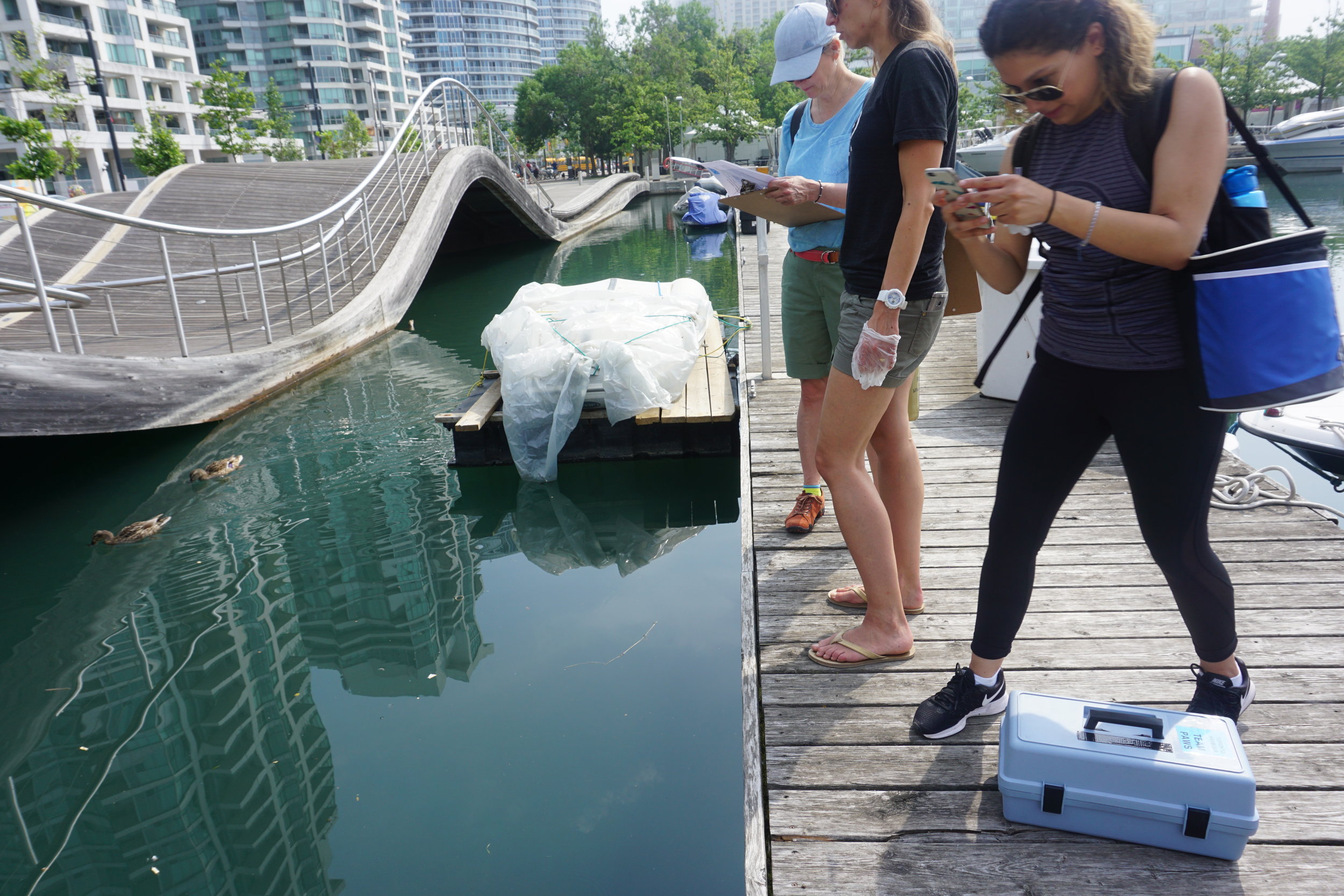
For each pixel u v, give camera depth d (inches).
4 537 169.9
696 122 1915.6
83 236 412.5
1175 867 61.6
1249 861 61.6
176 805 94.0
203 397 232.4
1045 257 63.7
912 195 68.6
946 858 63.9
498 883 81.0
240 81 1620.3
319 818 90.6
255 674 121.3
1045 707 68.6
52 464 210.4
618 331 204.1
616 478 196.4
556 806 91.8
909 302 75.2
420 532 170.9
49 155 1137.4
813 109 103.3
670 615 136.5
